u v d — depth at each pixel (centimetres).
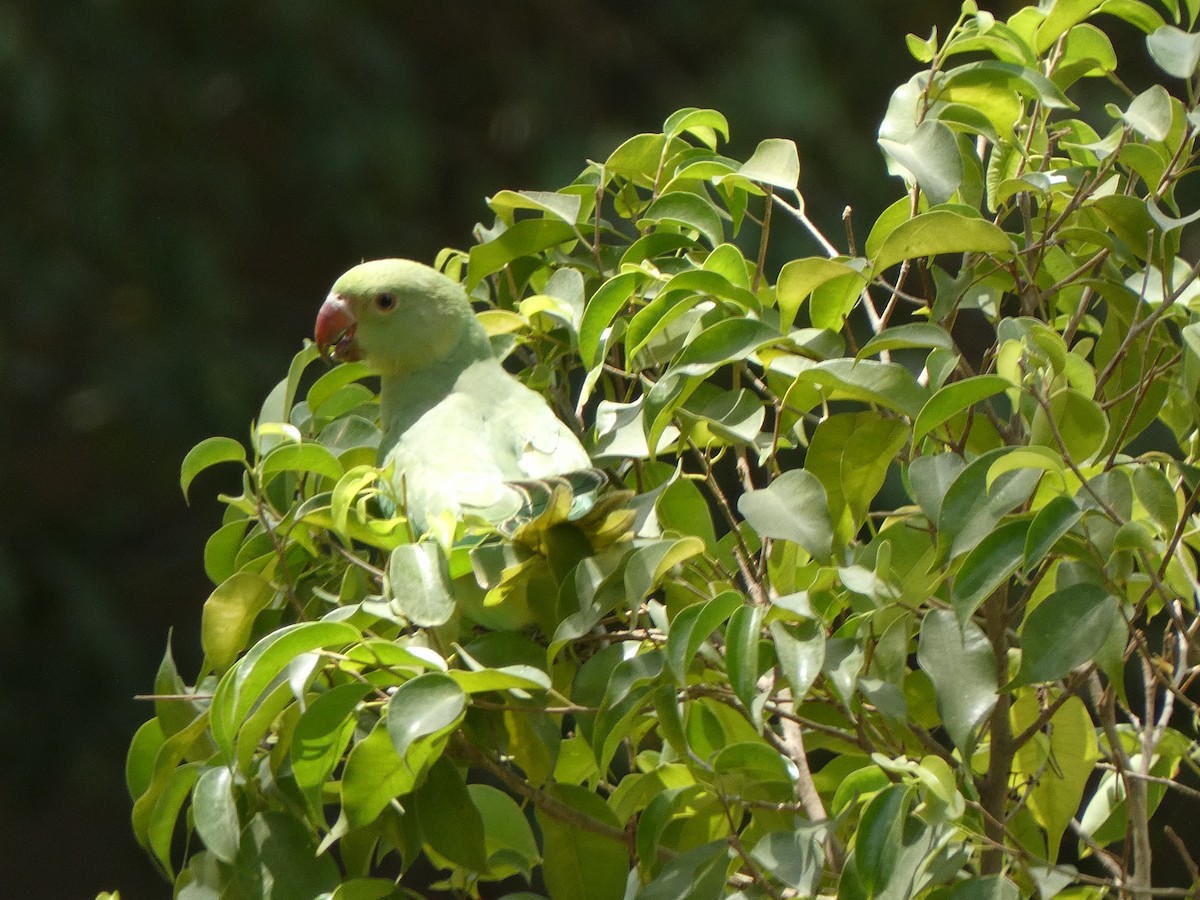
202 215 1412
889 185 1395
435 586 371
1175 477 461
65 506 1393
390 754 357
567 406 518
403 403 536
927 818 336
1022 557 342
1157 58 406
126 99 1361
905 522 417
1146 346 423
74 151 1330
